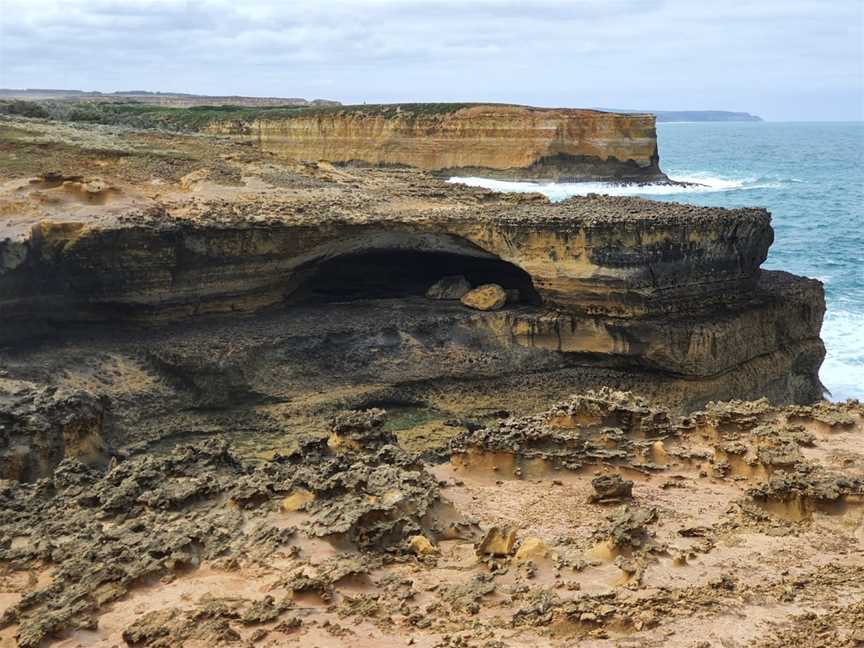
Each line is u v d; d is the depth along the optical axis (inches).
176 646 505.7
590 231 1467.8
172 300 1450.5
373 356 1471.5
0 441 933.8
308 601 552.4
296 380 1413.6
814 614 534.9
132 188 1571.1
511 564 604.7
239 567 594.2
